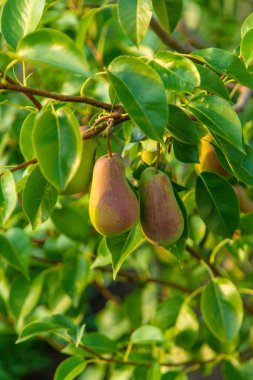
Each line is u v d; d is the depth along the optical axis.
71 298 1.38
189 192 1.20
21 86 0.93
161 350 1.42
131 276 1.58
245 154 0.98
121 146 1.44
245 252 1.40
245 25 1.08
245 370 1.39
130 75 0.90
